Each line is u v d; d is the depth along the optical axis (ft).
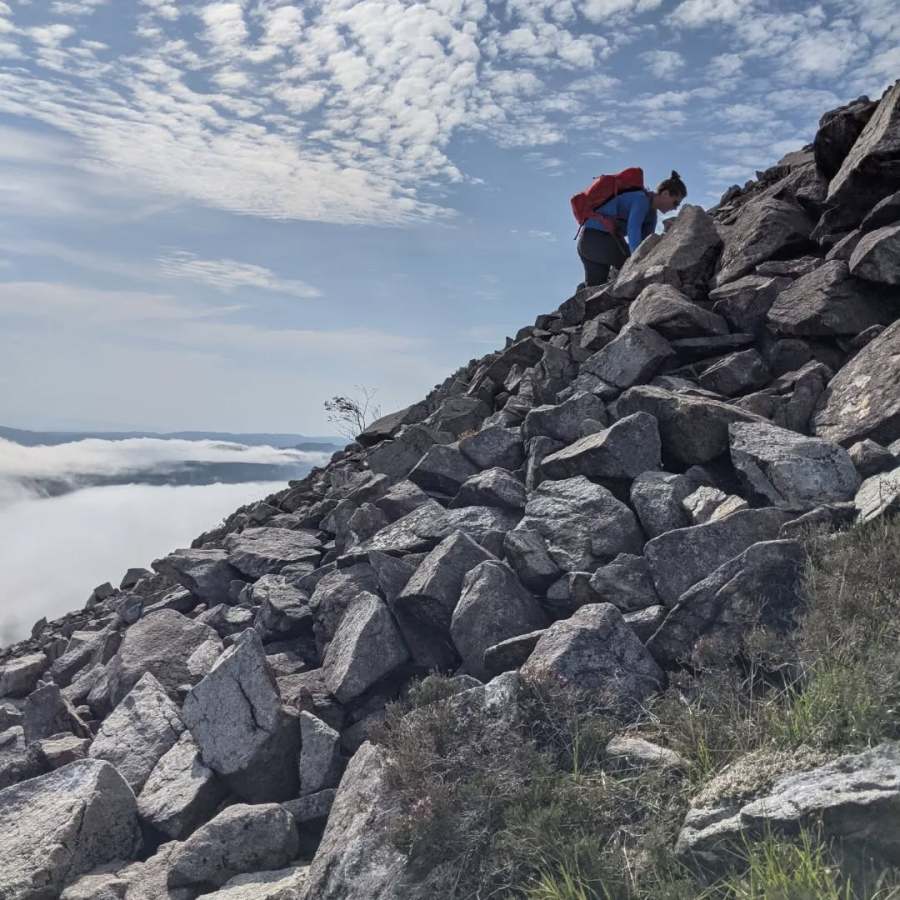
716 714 15.39
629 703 16.51
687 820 12.75
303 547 33.78
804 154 44.75
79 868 18.38
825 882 10.63
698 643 17.01
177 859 17.52
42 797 19.60
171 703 23.99
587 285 44.47
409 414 47.47
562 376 34.68
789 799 11.83
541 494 25.81
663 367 31.04
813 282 29.30
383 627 22.71
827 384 26.55
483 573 21.71
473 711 16.35
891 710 12.94
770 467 22.00
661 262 35.68
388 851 14.40
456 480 31.04
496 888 13.03
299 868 17.03
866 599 16.06
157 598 36.55
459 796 14.30
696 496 22.84
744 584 17.65
